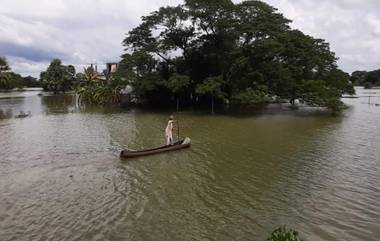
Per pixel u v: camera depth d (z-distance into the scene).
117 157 23.67
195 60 53.81
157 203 15.80
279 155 23.89
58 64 113.50
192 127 36.06
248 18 48.12
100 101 63.44
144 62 53.09
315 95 46.50
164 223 13.77
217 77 46.97
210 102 56.22
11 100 79.44
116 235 12.86
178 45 54.03
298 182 18.31
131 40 54.41
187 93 55.56
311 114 46.81
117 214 14.66
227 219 14.02
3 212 14.97
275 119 41.81
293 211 14.68
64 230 13.30
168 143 25.83
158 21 51.53
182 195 16.73
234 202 15.77
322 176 19.25
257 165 21.56
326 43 56.84
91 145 27.30
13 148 26.48
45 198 16.52
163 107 56.38
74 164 22.08
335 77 55.34
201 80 53.38
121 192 17.23
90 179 19.23
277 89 48.25
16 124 39.12
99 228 13.43
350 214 14.30
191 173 20.11
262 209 14.95
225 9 48.06
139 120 41.56
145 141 28.80
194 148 26.12
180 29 52.72
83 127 36.41
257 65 47.69
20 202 16.05
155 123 38.97
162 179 19.12
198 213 14.65
